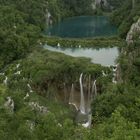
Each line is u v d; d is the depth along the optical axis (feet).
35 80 224.33
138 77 175.83
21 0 445.37
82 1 638.12
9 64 280.10
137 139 89.10
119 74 197.57
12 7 399.85
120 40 346.13
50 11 526.98
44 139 103.35
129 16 376.68
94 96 213.87
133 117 118.01
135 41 198.80
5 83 225.76
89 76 225.97
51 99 216.33
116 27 456.45
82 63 241.76
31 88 220.43
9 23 342.44
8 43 295.07
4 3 413.39
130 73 180.65
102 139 92.32
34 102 190.08
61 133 107.55
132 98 143.33
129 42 208.95
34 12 459.73
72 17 606.96
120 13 468.75
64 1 619.67
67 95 227.61
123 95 148.97
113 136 91.91
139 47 193.77
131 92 154.81
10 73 249.96
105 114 147.02
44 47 327.06
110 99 156.04
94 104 176.24
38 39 352.90
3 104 130.82
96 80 220.64
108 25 478.18
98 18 578.66
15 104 147.43
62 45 333.83
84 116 205.05
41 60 257.14
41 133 105.60
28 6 451.94
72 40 350.23
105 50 312.29
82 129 106.01
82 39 361.10
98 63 258.16
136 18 302.45
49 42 338.95
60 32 436.76
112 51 307.37
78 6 636.07
